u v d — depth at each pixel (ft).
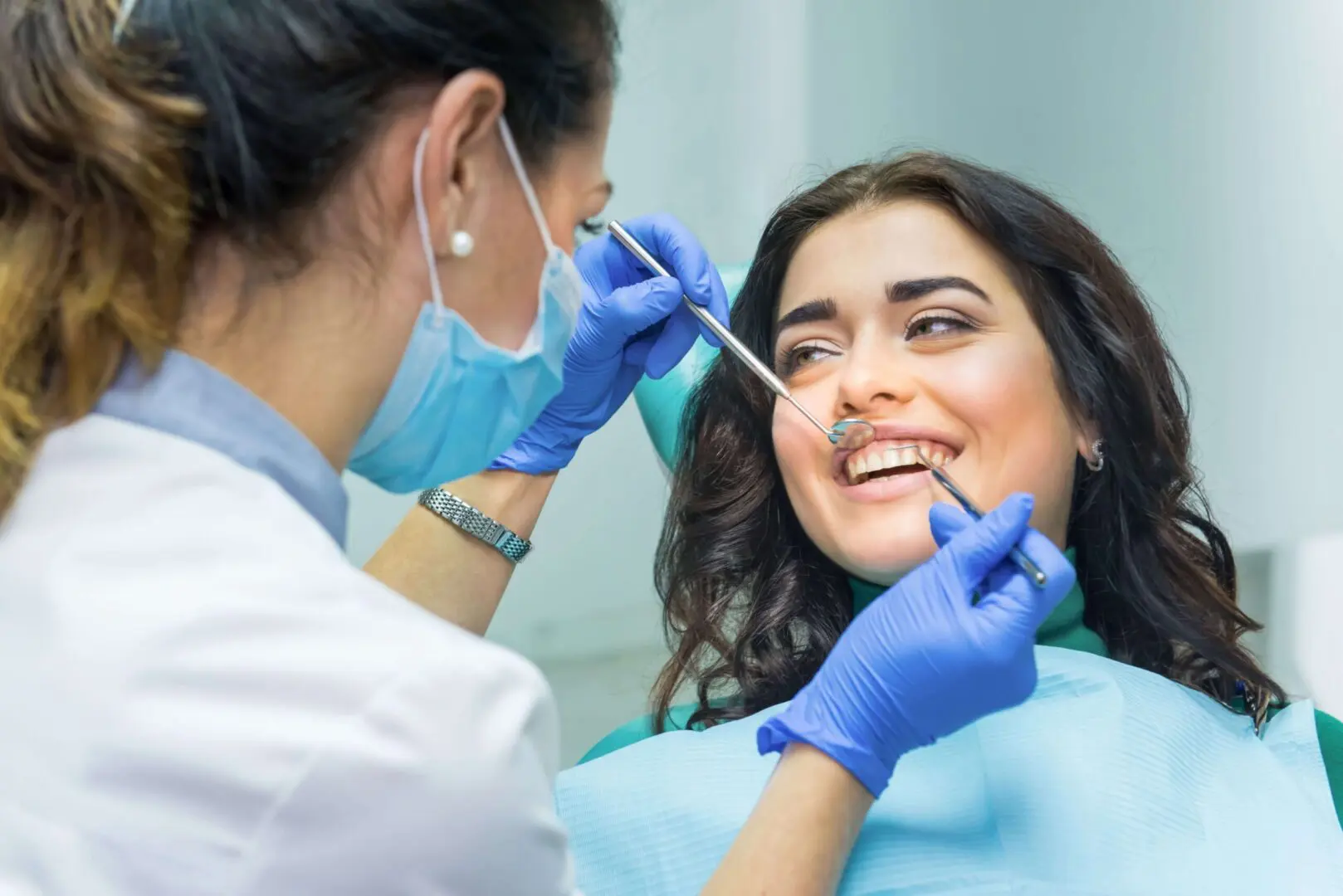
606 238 4.80
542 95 2.86
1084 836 3.99
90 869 2.25
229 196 2.55
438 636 2.52
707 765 4.54
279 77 2.53
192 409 2.60
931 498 4.63
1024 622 3.48
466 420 3.21
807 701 3.60
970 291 4.75
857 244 4.90
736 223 7.48
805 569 5.40
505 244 2.95
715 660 5.57
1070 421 4.95
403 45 2.63
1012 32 6.82
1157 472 5.09
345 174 2.65
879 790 3.51
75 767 2.29
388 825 2.32
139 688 2.33
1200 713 4.49
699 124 7.44
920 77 7.07
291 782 2.28
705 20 7.33
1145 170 6.56
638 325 4.40
